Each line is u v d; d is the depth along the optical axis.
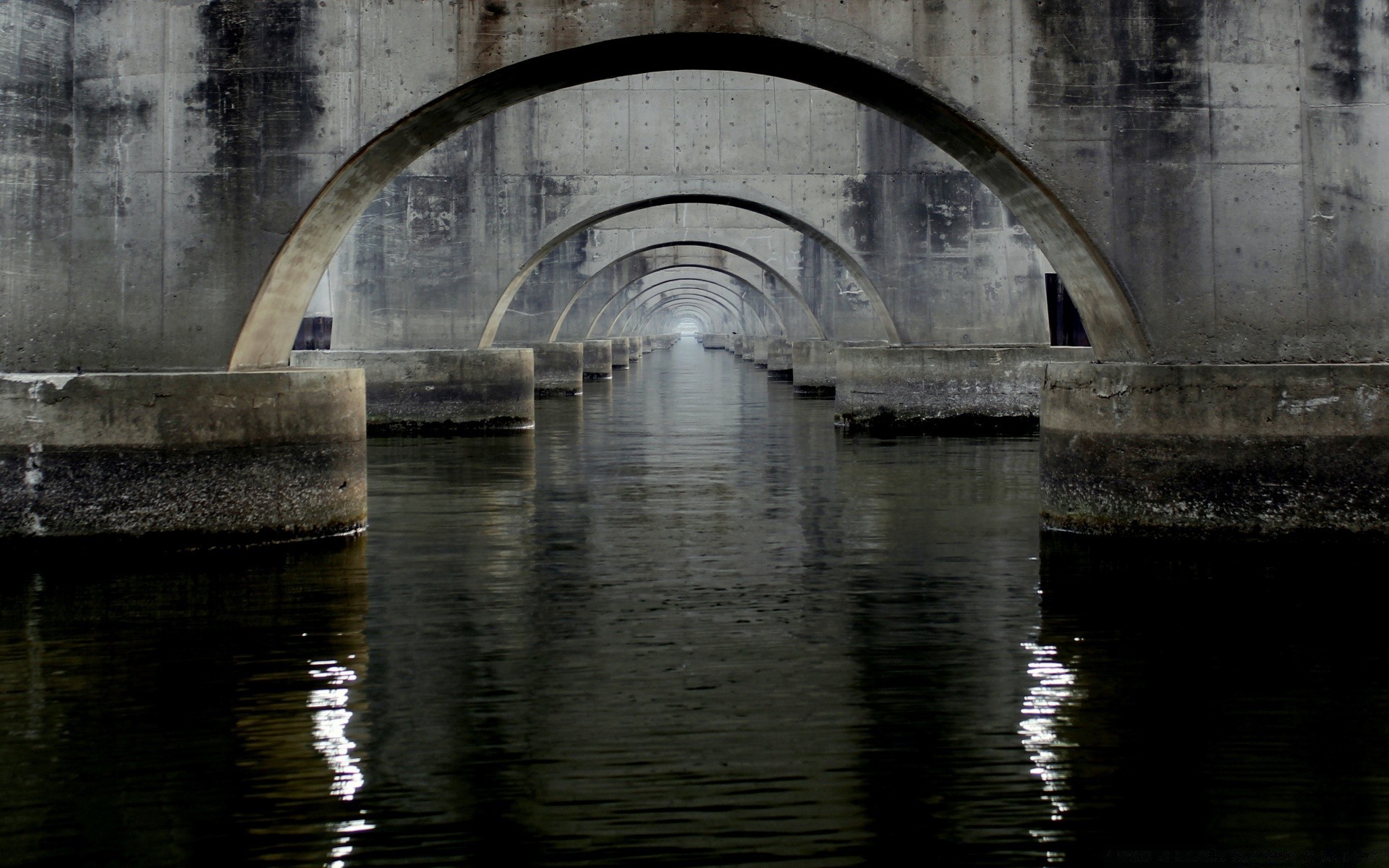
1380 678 6.80
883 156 22.33
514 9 10.47
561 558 10.04
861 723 6.14
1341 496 9.70
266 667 7.08
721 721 6.18
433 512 12.33
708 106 23.62
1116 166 10.48
